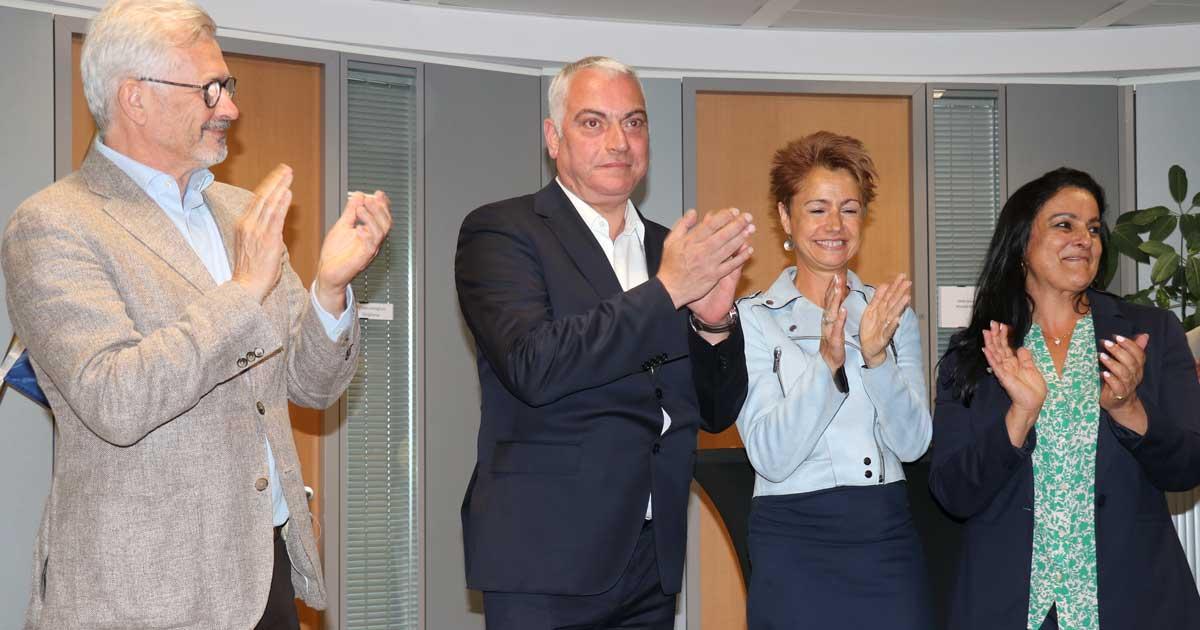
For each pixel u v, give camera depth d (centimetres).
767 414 251
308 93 436
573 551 192
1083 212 260
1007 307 267
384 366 445
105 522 166
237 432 177
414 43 443
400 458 447
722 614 480
